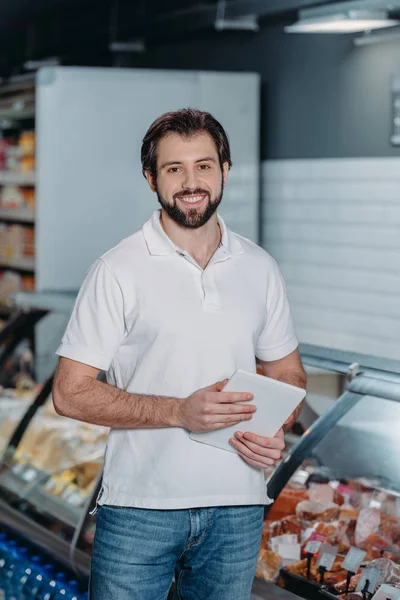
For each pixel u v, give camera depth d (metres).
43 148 5.63
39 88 5.60
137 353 2.31
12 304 4.88
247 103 5.83
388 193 5.15
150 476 2.28
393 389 2.78
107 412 2.25
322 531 2.80
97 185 5.72
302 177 5.73
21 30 8.25
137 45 6.63
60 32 7.66
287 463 2.93
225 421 2.19
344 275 5.50
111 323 2.29
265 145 6.01
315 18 4.61
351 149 5.36
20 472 3.85
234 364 2.31
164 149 2.24
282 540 2.85
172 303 2.27
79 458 3.70
